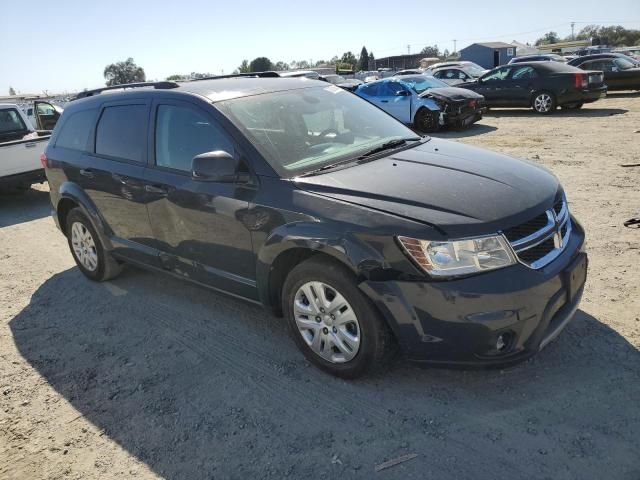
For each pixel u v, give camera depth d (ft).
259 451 9.30
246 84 14.17
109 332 14.11
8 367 12.80
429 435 9.28
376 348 10.09
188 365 12.19
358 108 14.80
